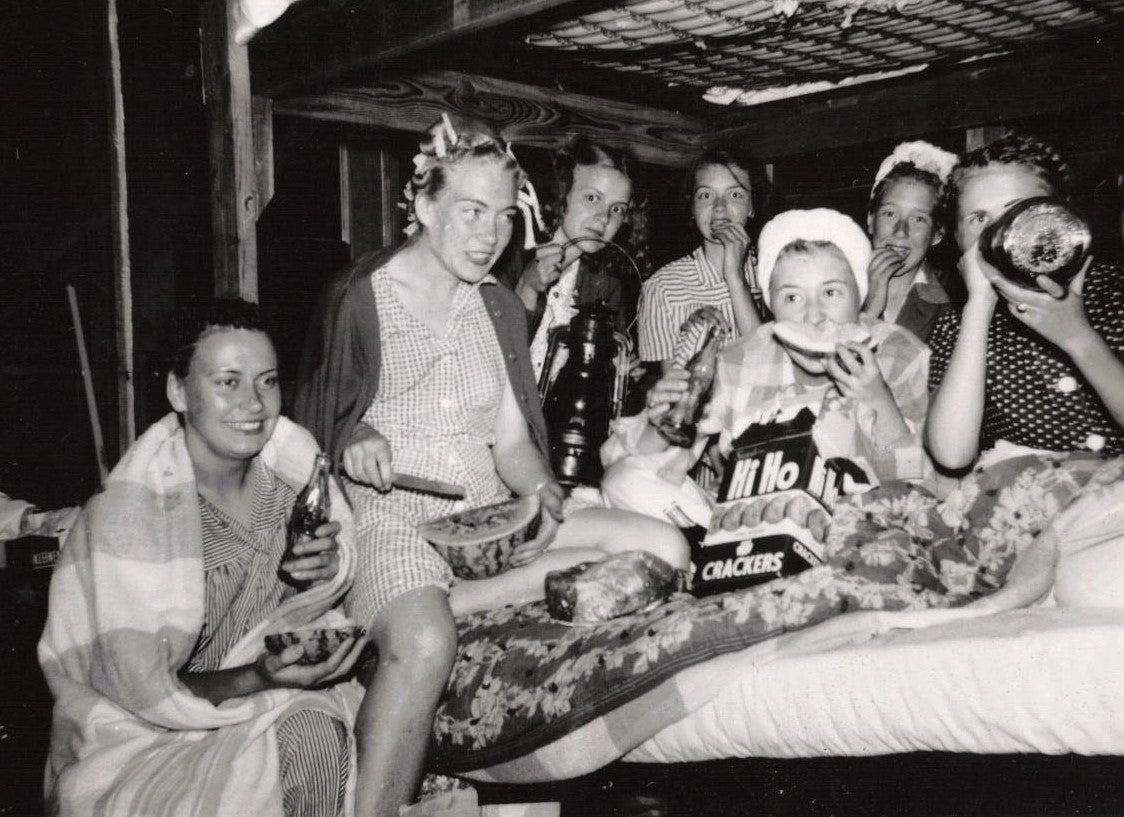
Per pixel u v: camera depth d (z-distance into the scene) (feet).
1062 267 7.29
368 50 11.30
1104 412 8.19
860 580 7.89
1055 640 6.17
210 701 7.89
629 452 10.61
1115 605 6.77
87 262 17.06
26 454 16.88
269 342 8.43
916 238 11.50
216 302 8.46
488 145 9.68
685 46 13.64
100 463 14.38
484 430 10.36
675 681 7.76
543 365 12.18
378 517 9.46
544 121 15.31
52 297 17.10
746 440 9.20
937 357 9.33
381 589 8.77
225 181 12.82
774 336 9.68
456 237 9.67
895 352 9.38
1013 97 13.62
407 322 9.85
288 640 7.75
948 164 11.49
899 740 6.74
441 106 14.37
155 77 17.17
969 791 7.00
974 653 6.41
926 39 13.23
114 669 7.72
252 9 11.63
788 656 7.39
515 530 9.24
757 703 7.36
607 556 9.70
